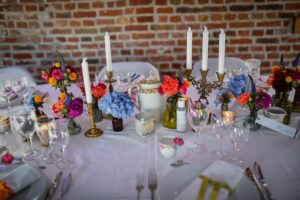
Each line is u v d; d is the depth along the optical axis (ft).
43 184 2.86
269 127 3.85
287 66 8.63
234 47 8.45
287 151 3.46
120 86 5.05
